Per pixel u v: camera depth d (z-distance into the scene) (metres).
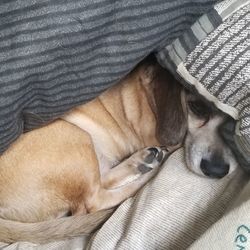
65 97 0.27
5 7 0.24
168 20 0.26
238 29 0.26
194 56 0.27
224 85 0.26
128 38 0.26
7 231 0.33
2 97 0.25
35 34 0.24
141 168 0.37
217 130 0.33
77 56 0.25
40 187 0.33
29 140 0.33
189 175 0.32
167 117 0.35
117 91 0.38
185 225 0.29
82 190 0.35
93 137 0.38
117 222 0.31
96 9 0.24
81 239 0.33
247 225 0.23
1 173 0.33
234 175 0.31
